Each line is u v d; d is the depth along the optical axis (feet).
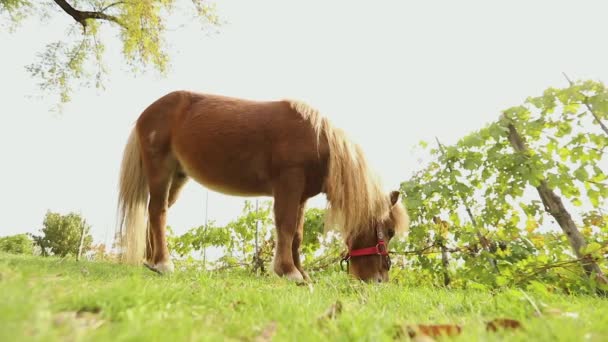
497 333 3.48
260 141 11.08
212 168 11.48
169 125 12.05
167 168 12.03
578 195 11.29
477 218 12.69
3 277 4.36
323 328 3.76
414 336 3.55
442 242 13.82
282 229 10.58
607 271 10.36
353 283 9.40
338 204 10.65
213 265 21.29
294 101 11.51
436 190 13.35
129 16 28.53
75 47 33.09
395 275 14.99
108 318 3.67
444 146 13.87
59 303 3.90
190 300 4.94
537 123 11.80
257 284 7.82
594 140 11.12
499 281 10.23
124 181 12.49
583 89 11.25
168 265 10.94
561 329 3.23
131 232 12.12
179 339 2.80
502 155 12.24
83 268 9.16
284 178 10.77
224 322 4.07
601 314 4.36
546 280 10.41
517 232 12.51
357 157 11.01
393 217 11.65
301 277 10.19
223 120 11.37
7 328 2.48
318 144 10.85
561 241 11.96
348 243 11.23
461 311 5.60
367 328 3.52
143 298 4.25
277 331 3.69
